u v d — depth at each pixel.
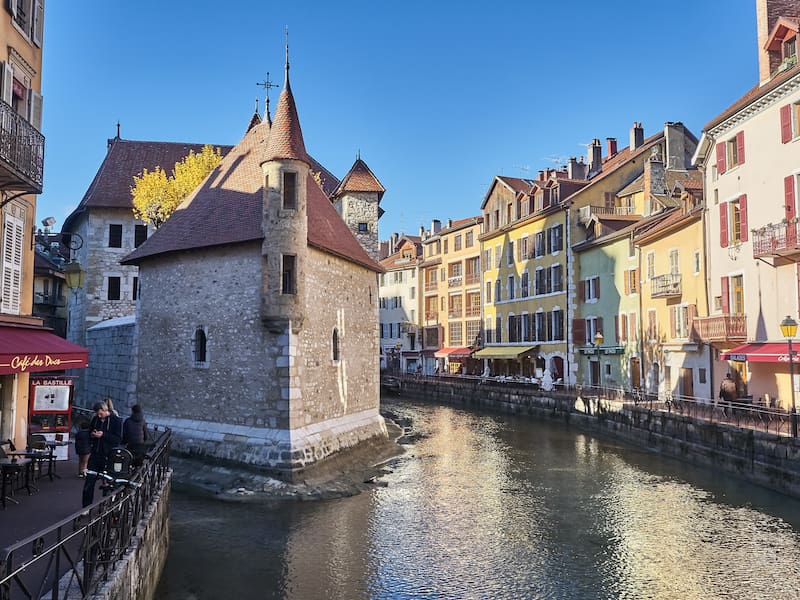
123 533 8.52
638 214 41.34
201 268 22.45
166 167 38.59
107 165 37.69
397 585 12.30
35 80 15.84
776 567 13.18
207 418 21.72
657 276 33.22
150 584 10.67
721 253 28.06
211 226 22.78
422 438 30.72
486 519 16.66
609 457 25.53
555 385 42.78
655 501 18.48
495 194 54.06
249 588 12.03
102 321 34.78
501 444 28.89
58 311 41.62
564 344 43.22
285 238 20.11
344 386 24.20
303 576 12.68
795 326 19.25
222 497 18.34
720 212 28.09
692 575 12.79
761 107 25.25
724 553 14.04
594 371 40.84
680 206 34.38
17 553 8.84
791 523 16.11
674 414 25.73
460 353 57.19
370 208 35.97
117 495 8.52
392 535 15.30
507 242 51.41
